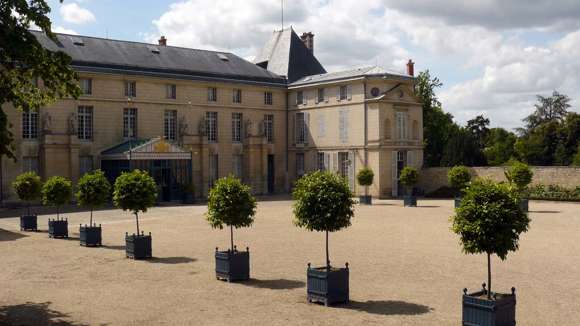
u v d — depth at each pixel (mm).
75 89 13758
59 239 25047
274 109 56656
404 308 13078
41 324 12180
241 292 14875
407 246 22047
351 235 25281
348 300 13773
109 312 13047
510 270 17266
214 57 55531
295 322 12102
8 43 11914
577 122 69500
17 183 28547
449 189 49188
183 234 26234
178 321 12273
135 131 47750
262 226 28922
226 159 53344
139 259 19828
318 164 54750
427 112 68938
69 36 47125
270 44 63094
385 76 49938
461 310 12836
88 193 24141
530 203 41469
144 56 49906
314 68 61375
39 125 42688
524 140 77000
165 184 46562
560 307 13062
